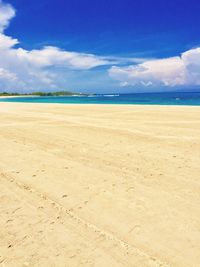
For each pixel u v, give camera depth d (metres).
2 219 3.90
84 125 12.70
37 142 8.91
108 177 5.45
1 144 8.73
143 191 4.73
